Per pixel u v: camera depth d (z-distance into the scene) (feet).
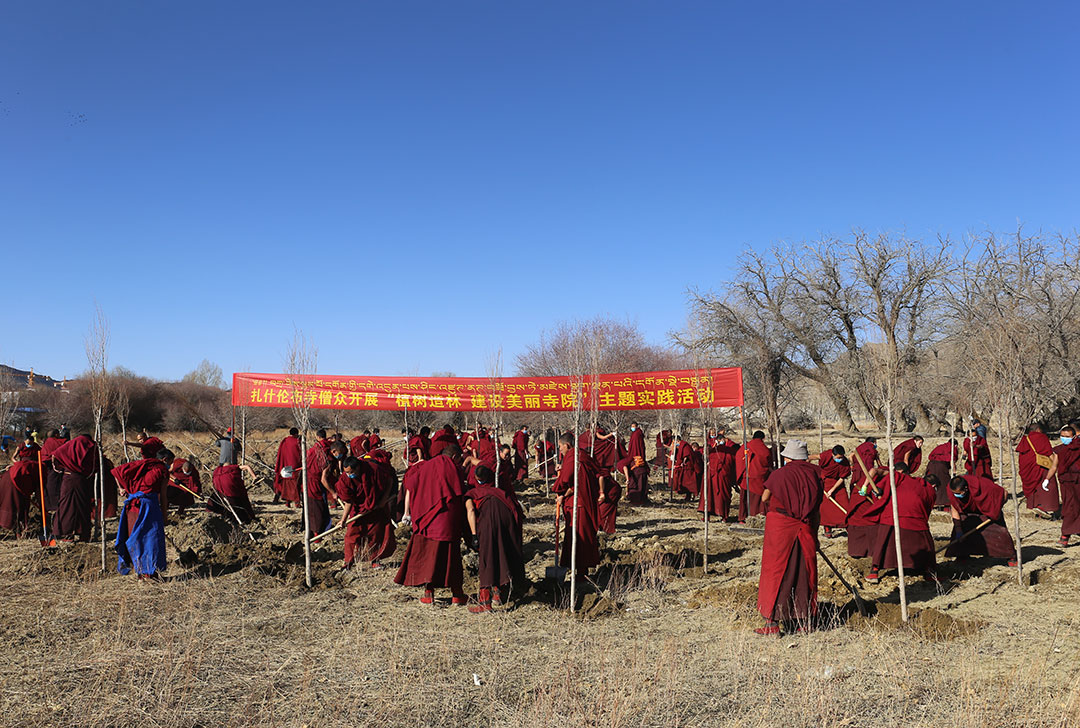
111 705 17.47
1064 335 87.76
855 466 41.16
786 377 136.98
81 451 36.35
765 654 21.81
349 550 33.30
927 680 19.31
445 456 27.32
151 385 147.33
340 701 18.24
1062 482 36.96
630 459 57.62
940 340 112.47
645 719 17.02
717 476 48.91
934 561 30.37
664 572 31.55
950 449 50.03
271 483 67.51
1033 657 20.89
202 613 25.57
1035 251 92.79
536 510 53.62
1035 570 30.94
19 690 18.45
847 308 126.31
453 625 24.98
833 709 17.26
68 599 27.14
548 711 17.19
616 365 157.58
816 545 23.61
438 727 16.98
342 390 54.90
